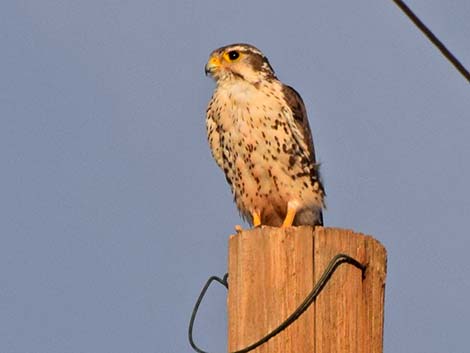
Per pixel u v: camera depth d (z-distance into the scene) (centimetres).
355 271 1002
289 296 981
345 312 988
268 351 973
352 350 985
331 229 1000
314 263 988
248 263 998
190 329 1130
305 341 973
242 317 990
